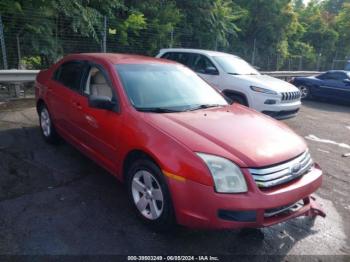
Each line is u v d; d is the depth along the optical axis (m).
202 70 8.45
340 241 3.31
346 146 6.96
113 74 3.86
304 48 24.95
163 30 14.07
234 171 2.74
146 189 3.23
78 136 4.39
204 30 16.23
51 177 4.23
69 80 4.71
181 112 3.65
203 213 2.75
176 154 2.88
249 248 3.09
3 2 9.70
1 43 9.66
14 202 3.56
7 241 2.91
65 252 2.83
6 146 5.18
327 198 4.31
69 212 3.45
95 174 4.39
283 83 8.23
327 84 13.28
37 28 10.41
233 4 18.92
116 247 2.95
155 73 4.20
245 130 3.31
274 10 20.22
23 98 9.12
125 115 3.48
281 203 2.81
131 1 14.06
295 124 8.95
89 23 11.29
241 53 19.78
